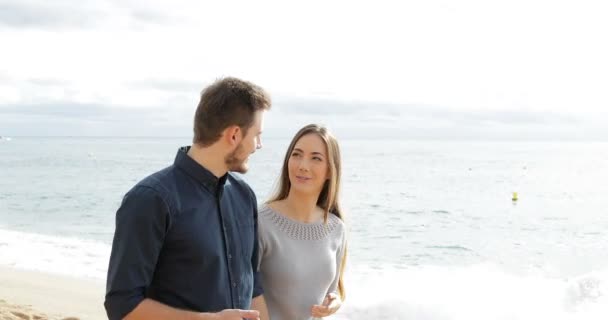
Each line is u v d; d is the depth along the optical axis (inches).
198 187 96.8
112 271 89.8
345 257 149.1
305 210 137.3
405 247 621.0
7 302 316.5
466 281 445.1
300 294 132.7
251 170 1716.3
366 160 2689.5
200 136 97.0
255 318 93.7
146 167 1974.7
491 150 4662.9
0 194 1126.4
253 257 114.7
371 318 342.6
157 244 91.1
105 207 933.2
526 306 371.9
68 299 337.7
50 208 922.7
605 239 673.6
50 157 2731.3
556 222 810.8
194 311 95.0
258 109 98.4
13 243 554.6
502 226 778.8
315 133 135.9
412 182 1454.2
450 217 856.9
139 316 88.4
